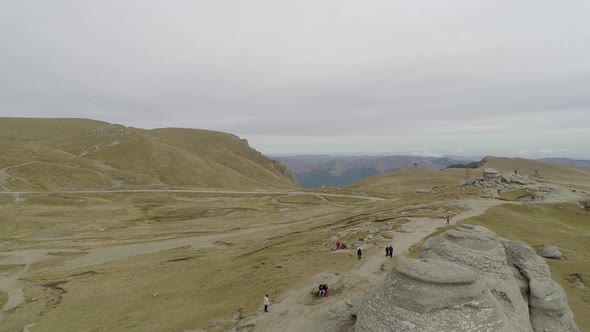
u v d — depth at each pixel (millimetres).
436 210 78375
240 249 75500
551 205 81750
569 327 27953
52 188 148750
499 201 87000
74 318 44750
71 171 167750
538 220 68750
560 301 28344
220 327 36000
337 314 32031
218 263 64625
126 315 44656
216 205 138875
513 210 78125
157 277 60125
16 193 133125
